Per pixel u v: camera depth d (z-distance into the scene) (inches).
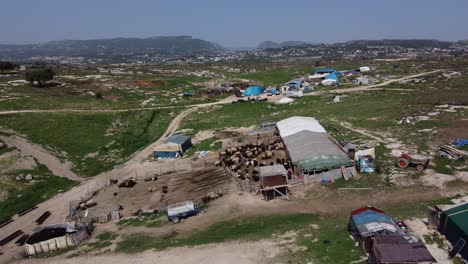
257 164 2358.5
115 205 2032.5
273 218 1610.5
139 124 3905.0
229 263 1278.3
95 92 5315.0
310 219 1556.3
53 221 1923.0
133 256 1417.3
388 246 1123.3
